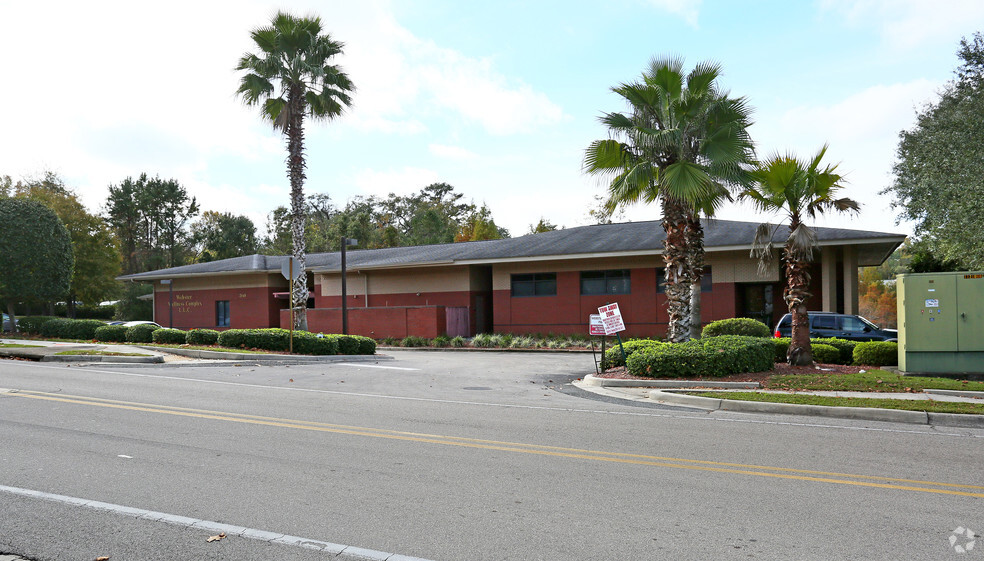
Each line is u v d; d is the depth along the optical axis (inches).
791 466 267.9
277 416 378.9
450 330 1175.6
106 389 474.3
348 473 253.0
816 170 593.6
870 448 303.6
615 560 168.1
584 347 1031.0
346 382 568.4
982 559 168.1
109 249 1955.0
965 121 912.3
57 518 198.1
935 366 546.6
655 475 252.5
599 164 645.9
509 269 1165.7
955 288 543.5
